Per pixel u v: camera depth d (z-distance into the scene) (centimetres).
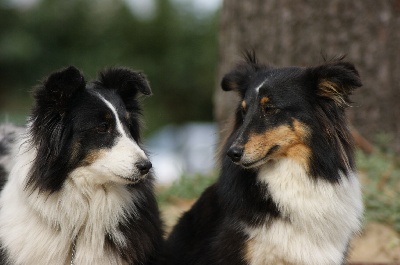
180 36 2859
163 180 1310
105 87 677
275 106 646
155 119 2731
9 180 689
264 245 645
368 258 878
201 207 736
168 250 739
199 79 2838
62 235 639
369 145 1120
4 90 2842
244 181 662
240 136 642
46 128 624
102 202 648
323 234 651
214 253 668
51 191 627
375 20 1115
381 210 957
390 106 1141
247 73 703
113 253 654
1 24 2800
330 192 645
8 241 637
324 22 1112
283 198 645
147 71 2794
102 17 2861
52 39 2823
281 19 1124
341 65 649
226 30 1191
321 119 646
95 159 636
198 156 2648
